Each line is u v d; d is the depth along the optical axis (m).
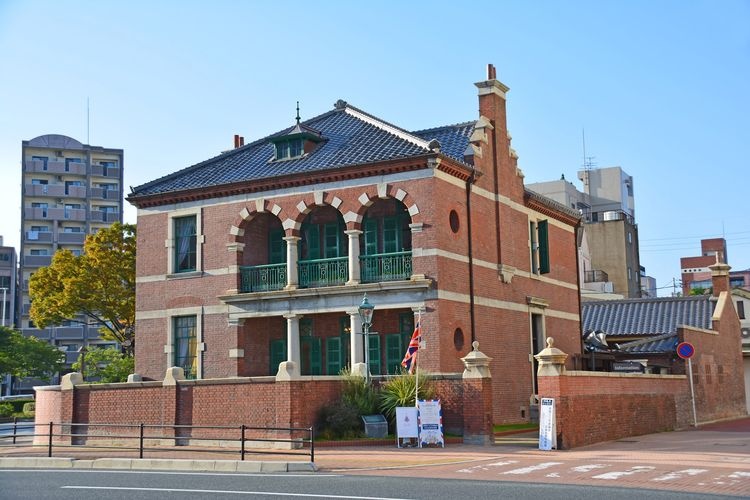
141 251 33.91
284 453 18.81
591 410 24.17
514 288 33.88
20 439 30.17
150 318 33.31
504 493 14.01
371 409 24.12
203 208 32.94
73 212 81.44
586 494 13.91
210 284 32.34
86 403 26.67
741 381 41.06
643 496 13.68
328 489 14.65
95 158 83.62
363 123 33.59
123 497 14.03
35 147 81.50
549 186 74.50
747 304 46.03
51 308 44.28
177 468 19.48
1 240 91.12
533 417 33.31
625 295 70.50
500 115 34.22
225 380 24.25
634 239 74.75
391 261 30.02
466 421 23.55
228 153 35.38
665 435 27.69
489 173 32.91
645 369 36.06
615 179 82.56
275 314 30.92
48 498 14.07
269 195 31.72
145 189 34.16
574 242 40.91
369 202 30.02
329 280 30.81
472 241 31.05
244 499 13.50
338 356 31.20
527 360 34.16
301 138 32.44
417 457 20.30
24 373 61.72
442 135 33.97
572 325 39.38
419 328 27.58
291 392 23.19
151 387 25.59
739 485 15.15
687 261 115.50
